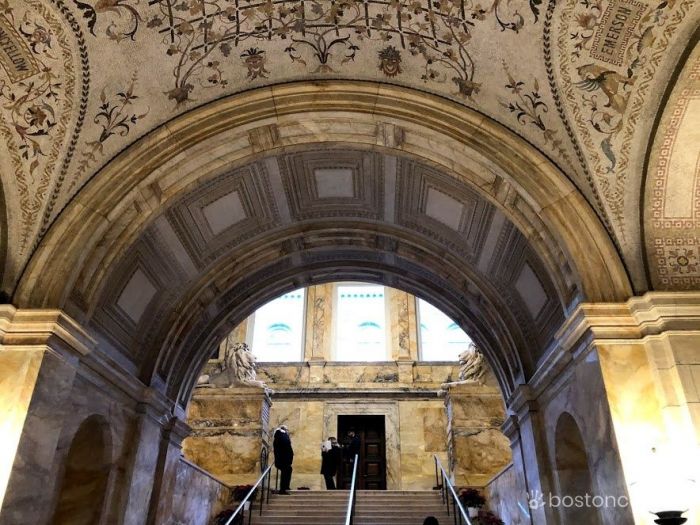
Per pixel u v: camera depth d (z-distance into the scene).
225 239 7.65
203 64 5.35
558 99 5.05
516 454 7.61
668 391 4.22
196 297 7.80
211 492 10.53
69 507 6.03
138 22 4.94
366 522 9.82
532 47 4.93
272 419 16.52
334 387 16.97
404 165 6.73
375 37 5.29
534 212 5.29
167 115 5.52
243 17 5.13
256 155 6.05
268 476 11.73
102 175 5.36
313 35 5.30
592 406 4.60
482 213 6.55
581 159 5.10
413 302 18.62
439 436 16.08
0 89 4.93
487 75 5.23
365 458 16.27
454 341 18.33
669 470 3.91
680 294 4.48
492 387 12.89
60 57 4.92
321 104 5.61
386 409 16.59
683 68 4.47
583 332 4.67
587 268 4.81
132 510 6.59
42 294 4.97
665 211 4.95
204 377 14.18
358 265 8.98
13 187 5.18
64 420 5.25
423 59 5.35
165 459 7.64
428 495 11.31
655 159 4.86
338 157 6.90
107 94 5.22
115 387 6.34
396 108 5.55
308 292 19.03
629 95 4.81
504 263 6.85
